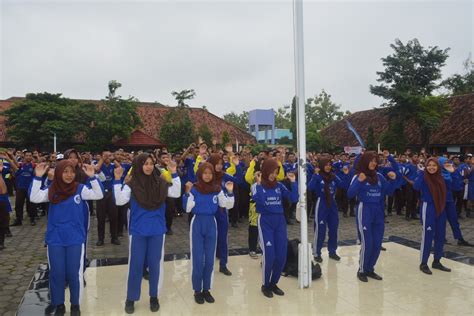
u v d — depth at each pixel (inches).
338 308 179.6
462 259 260.1
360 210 220.7
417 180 238.4
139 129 883.4
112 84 813.9
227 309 179.0
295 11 203.0
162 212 179.2
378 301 187.9
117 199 174.2
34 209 410.3
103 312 175.9
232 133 1037.2
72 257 165.3
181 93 853.2
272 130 1264.8
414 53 827.4
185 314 173.8
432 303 185.0
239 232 373.4
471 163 482.0
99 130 788.0
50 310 174.1
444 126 866.8
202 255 187.8
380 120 1091.3
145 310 178.1
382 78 832.9
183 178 385.4
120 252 294.7
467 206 464.1
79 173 231.5
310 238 341.1
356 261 256.5
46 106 765.3
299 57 202.7
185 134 821.2
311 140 959.6
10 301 195.5
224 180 261.7
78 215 168.4
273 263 194.4
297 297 193.6
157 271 177.5
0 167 304.0
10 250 301.3
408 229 384.2
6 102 990.4
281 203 197.5
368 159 217.2
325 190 250.8
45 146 779.4
